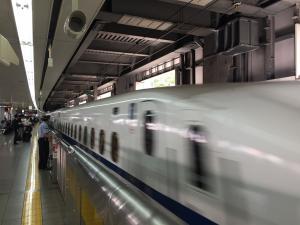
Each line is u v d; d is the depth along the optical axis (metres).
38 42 7.81
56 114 12.82
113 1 6.95
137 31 9.08
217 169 1.35
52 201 5.67
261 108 1.21
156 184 2.04
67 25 3.56
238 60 7.56
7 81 15.85
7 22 6.38
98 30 7.68
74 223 3.65
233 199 1.24
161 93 2.09
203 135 1.47
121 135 2.84
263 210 1.07
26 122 18.20
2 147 14.77
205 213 1.45
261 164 1.09
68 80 18.08
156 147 2.04
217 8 6.41
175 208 1.77
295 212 0.95
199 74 9.55
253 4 6.39
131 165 2.54
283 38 6.59
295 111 1.09
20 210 5.21
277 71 6.76
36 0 5.09
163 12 7.39
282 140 1.04
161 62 11.84
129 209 1.66
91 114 4.45
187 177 1.63
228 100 1.40
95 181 2.47
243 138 1.20
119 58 13.04
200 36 8.53
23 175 7.99
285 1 6.04
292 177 0.97
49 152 8.84
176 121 1.78
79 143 5.29
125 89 15.27
